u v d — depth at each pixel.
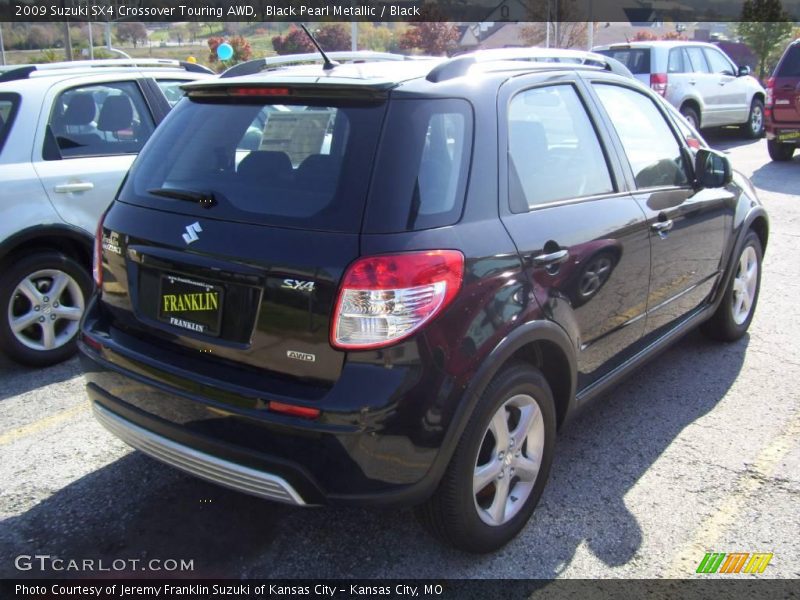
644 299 3.74
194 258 2.67
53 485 3.44
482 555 2.96
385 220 2.47
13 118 4.59
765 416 4.09
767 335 5.23
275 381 2.53
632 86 4.01
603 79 3.74
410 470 2.49
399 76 2.79
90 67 5.27
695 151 4.40
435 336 2.48
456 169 2.71
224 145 2.91
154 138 3.20
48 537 3.08
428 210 2.56
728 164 4.11
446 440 2.53
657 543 3.04
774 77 11.76
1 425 4.02
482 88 2.92
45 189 4.59
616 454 3.71
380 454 2.43
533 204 3.01
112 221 3.04
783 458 3.65
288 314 2.47
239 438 2.52
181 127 3.12
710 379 4.55
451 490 2.67
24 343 4.64
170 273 2.77
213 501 3.33
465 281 2.56
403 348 2.43
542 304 2.90
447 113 2.73
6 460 3.65
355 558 2.96
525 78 3.17
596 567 2.90
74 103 4.91
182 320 2.76
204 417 2.59
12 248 4.46
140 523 3.17
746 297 5.09
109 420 2.96
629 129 3.82
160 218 2.85
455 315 2.53
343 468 2.43
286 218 2.57
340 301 2.41
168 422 2.71
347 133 2.63
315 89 2.74
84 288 4.86
